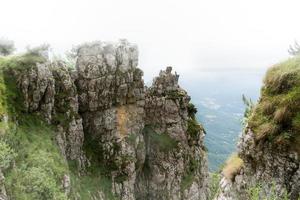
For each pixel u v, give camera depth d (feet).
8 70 244.63
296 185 52.13
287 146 54.19
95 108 309.01
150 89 380.99
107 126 311.88
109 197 284.20
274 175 55.47
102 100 312.09
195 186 359.66
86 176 278.46
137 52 337.72
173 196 346.74
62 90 271.90
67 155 262.47
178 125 372.17
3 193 143.43
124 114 324.60
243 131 66.03
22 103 238.48
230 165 76.02
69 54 309.63
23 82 241.96
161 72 388.78
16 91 240.12
